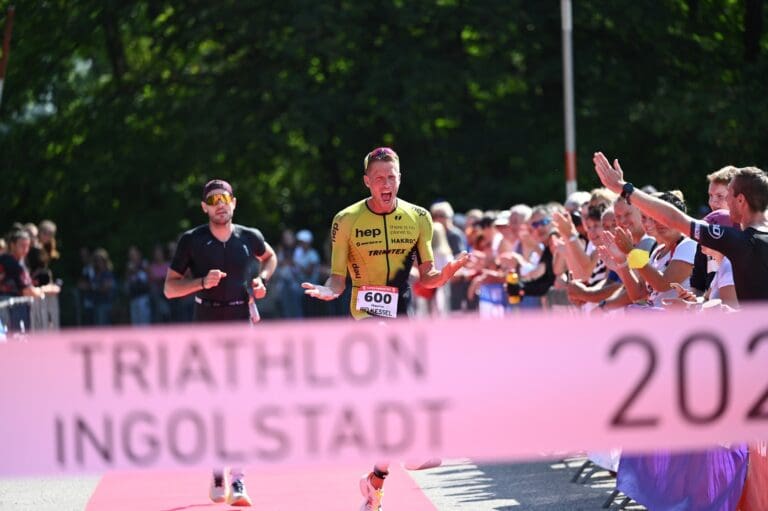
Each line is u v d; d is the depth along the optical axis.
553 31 79.12
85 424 14.11
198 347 13.96
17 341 14.09
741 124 73.69
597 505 22.16
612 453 23.67
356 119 83.62
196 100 84.19
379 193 20.94
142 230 86.12
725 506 18.34
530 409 13.83
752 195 16.97
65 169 86.19
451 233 42.81
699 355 13.95
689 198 78.50
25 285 37.44
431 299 45.56
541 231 30.59
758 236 16.77
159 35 84.81
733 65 79.69
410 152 83.50
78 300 66.31
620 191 17.16
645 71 79.69
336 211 88.25
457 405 13.82
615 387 13.87
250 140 81.44
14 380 14.12
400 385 13.84
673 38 80.00
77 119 86.50
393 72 77.88
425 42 79.56
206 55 84.56
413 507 22.27
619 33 80.44
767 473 17.55
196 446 14.01
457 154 82.25
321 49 76.56
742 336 13.88
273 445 13.98
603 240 21.56
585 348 13.82
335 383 13.86
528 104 82.44
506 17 76.50
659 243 21.72
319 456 13.92
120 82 87.50
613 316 13.90
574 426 13.87
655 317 13.90
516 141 81.31
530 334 13.83
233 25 80.94
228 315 23.20
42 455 14.16
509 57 79.00
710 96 74.44
